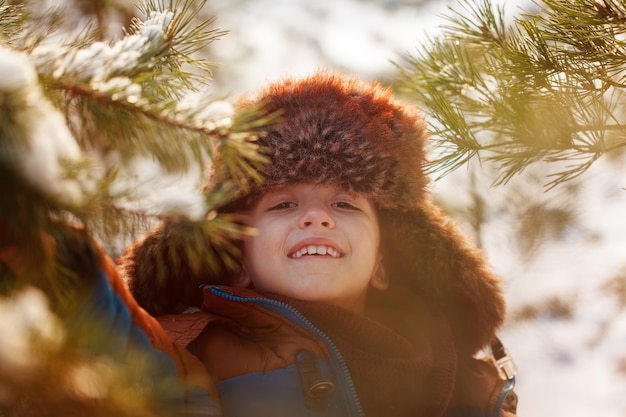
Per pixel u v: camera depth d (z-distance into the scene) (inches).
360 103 65.7
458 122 61.3
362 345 63.8
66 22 54.2
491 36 67.4
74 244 36.9
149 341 44.2
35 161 28.1
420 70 70.0
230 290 60.2
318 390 56.8
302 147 62.6
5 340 24.1
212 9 210.8
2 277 31.6
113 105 36.5
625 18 58.9
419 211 70.0
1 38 43.6
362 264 64.6
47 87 35.7
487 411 67.5
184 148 36.7
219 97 38.5
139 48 44.1
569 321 190.7
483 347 73.0
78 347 27.2
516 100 59.2
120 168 33.6
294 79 67.1
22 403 27.2
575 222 185.8
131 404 26.8
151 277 62.7
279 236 63.1
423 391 64.7
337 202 64.8
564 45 65.9
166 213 32.4
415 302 71.6
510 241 178.2
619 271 188.9
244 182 38.8
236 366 58.3
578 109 58.7
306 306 62.1
